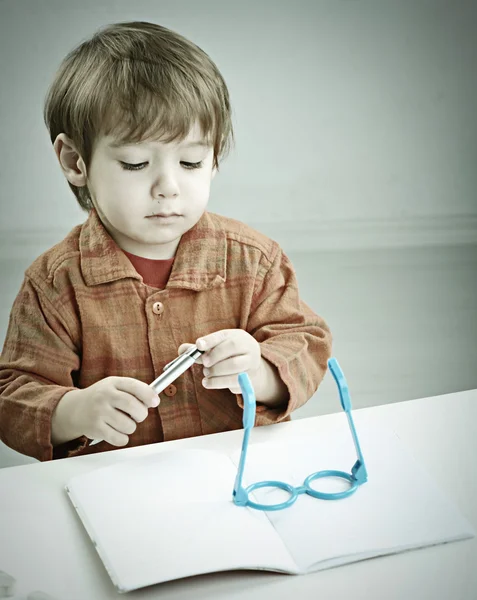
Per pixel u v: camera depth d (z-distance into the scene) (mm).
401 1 2432
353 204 2389
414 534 632
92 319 948
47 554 629
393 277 2162
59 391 860
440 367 1812
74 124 896
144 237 900
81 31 2188
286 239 2281
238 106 2338
